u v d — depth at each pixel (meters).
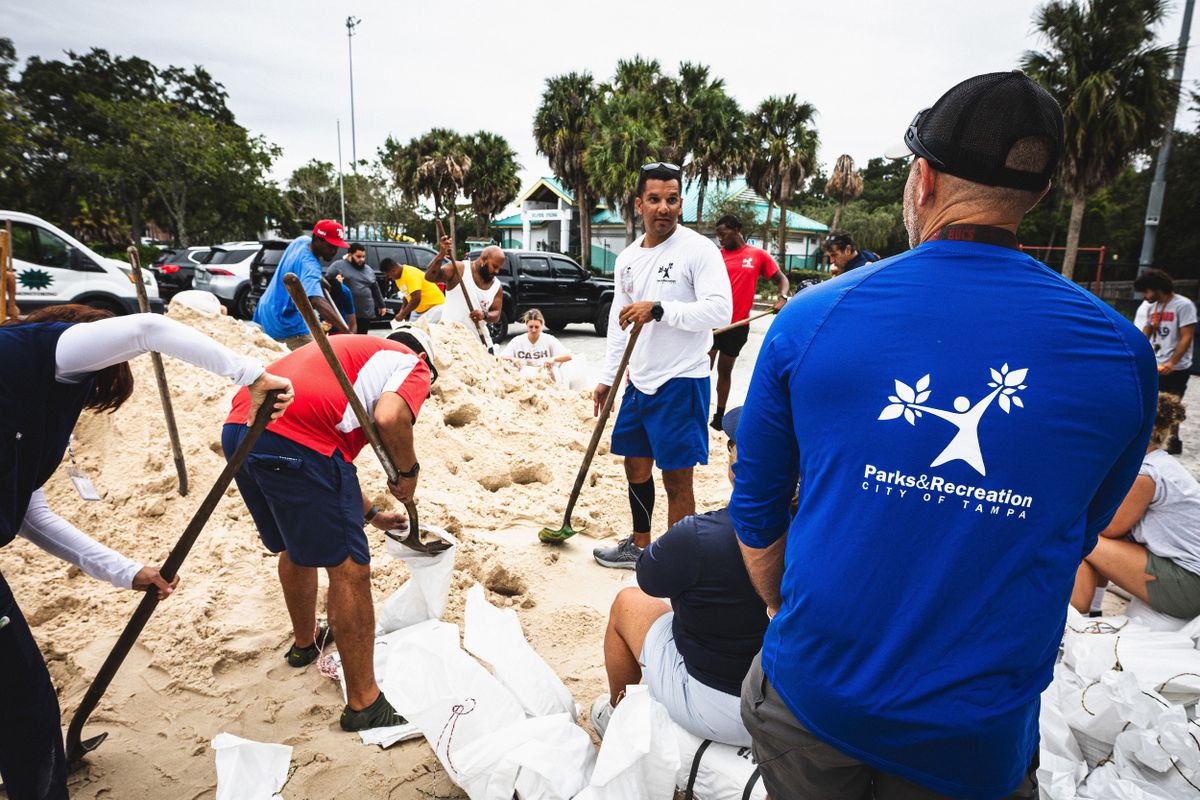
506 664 2.26
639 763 1.84
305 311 2.12
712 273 3.38
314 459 2.25
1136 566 2.87
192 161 32.34
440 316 8.83
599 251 39.72
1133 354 1.08
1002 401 1.05
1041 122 1.11
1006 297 1.10
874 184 57.78
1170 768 2.01
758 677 1.33
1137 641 2.58
